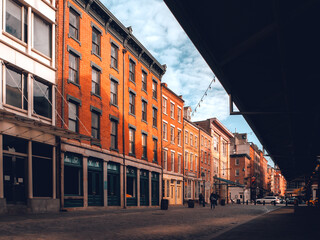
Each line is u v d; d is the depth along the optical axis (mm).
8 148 16016
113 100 26969
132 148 30094
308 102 12414
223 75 9781
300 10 6555
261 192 112438
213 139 60219
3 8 16016
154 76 36000
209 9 7293
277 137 20906
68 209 19641
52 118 19188
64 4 20844
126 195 28609
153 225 12969
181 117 44594
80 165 21609
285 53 8117
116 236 9234
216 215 20828
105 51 25656
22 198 16750
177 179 41656
